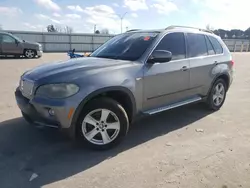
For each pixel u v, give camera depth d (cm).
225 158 341
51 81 329
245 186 279
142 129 448
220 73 537
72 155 347
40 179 291
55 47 3441
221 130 446
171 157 344
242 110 572
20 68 1235
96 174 302
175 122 486
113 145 367
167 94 434
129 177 296
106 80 345
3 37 1731
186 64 460
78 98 324
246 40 4425
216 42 557
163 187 277
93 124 350
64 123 324
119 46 455
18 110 537
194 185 280
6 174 300
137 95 383
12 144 377
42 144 378
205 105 554
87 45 3628
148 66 398
